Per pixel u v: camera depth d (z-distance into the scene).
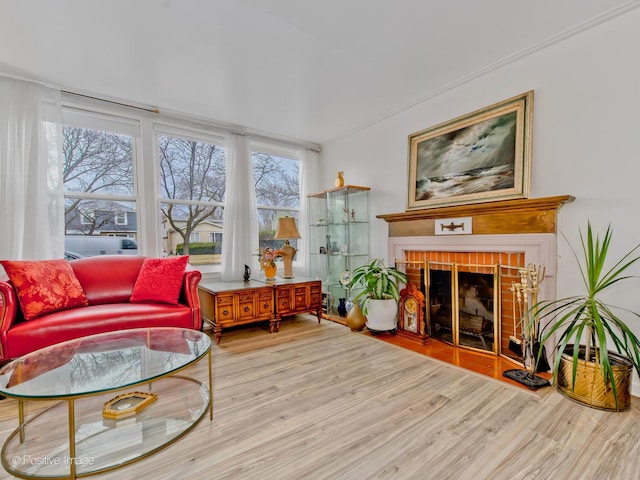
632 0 1.85
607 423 1.65
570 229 2.17
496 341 2.57
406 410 1.79
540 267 2.23
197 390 2.01
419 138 3.21
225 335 3.23
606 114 2.02
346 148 4.17
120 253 3.24
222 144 3.85
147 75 2.67
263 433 1.60
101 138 3.14
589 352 1.88
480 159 2.67
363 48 2.33
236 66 2.55
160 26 2.05
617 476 1.29
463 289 2.99
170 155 3.52
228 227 3.67
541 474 1.30
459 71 2.65
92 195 3.09
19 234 2.56
